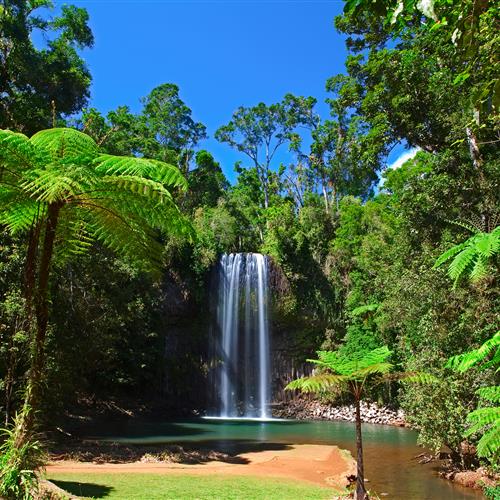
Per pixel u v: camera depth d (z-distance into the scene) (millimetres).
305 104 42500
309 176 42625
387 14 3436
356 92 17188
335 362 7340
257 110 42875
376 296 24250
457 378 9711
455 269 2754
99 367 21062
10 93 16328
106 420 19844
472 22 3045
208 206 34969
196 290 26875
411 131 15445
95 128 19109
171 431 17766
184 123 40312
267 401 26469
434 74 13211
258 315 27406
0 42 16266
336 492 8117
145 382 24594
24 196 4102
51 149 4582
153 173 4359
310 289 27859
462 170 13812
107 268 14719
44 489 5078
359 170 18500
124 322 17422
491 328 10000
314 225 31047
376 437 16719
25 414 4238
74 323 13781
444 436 9898
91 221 4777
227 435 17109
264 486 8297
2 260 11297
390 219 27969
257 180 45125
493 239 2729
